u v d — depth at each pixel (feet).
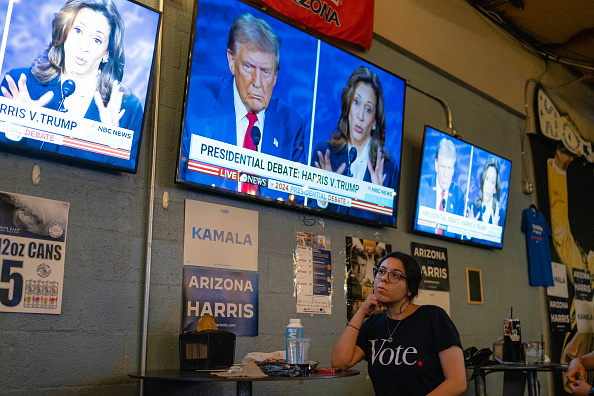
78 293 8.88
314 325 12.30
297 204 11.98
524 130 21.09
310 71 12.54
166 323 9.87
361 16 14.37
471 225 16.83
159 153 10.37
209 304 10.50
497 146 19.56
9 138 8.25
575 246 22.31
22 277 8.31
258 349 11.12
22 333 8.20
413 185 15.72
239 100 11.17
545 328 19.75
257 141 11.41
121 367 9.19
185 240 10.40
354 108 13.42
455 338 7.98
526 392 17.60
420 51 16.74
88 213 9.22
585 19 20.61
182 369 8.72
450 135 16.22
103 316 9.11
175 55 10.97
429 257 15.66
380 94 14.11
